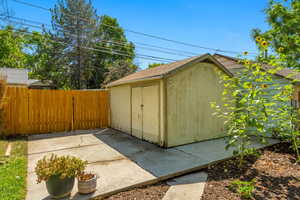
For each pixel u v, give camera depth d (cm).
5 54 1658
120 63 2062
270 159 450
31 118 755
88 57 1869
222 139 660
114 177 347
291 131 475
